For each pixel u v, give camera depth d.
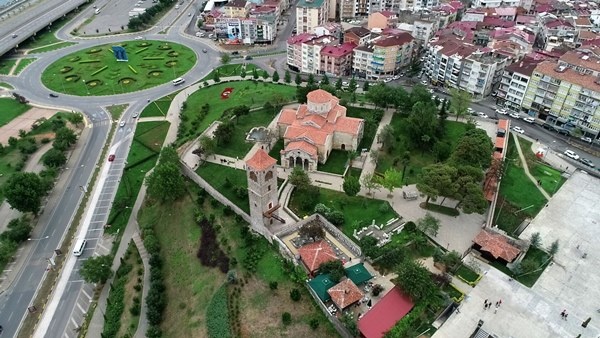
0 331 113.56
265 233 119.38
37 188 143.62
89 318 116.88
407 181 141.88
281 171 146.62
